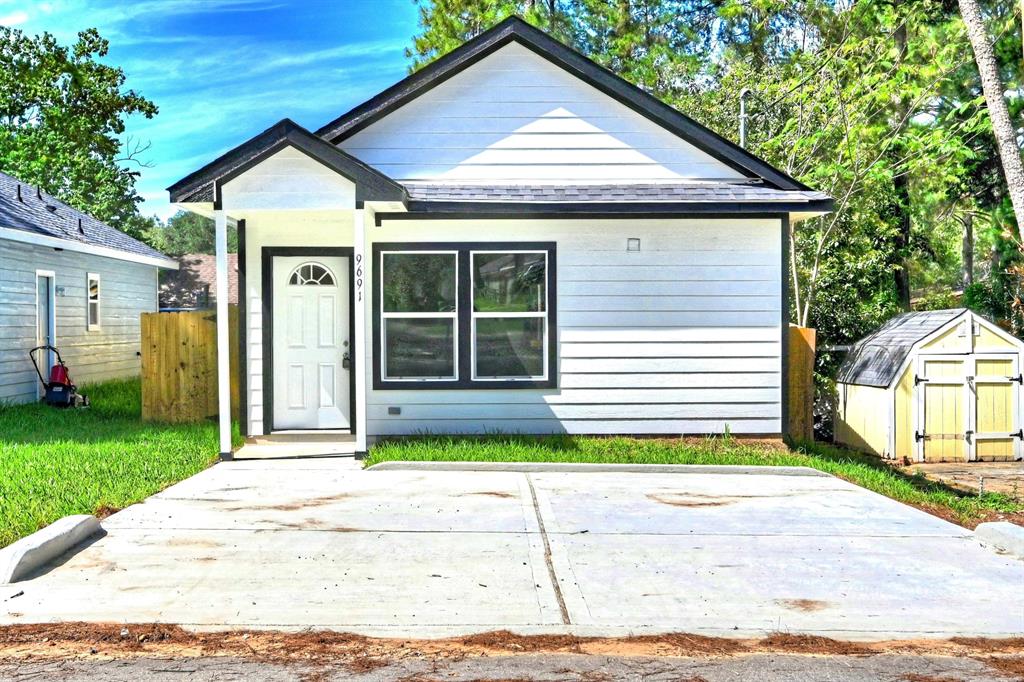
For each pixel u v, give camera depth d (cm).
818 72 1836
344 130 1205
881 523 790
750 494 915
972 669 471
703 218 1187
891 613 555
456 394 1180
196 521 757
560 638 508
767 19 2338
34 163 3297
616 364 1188
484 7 2931
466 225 1177
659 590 592
